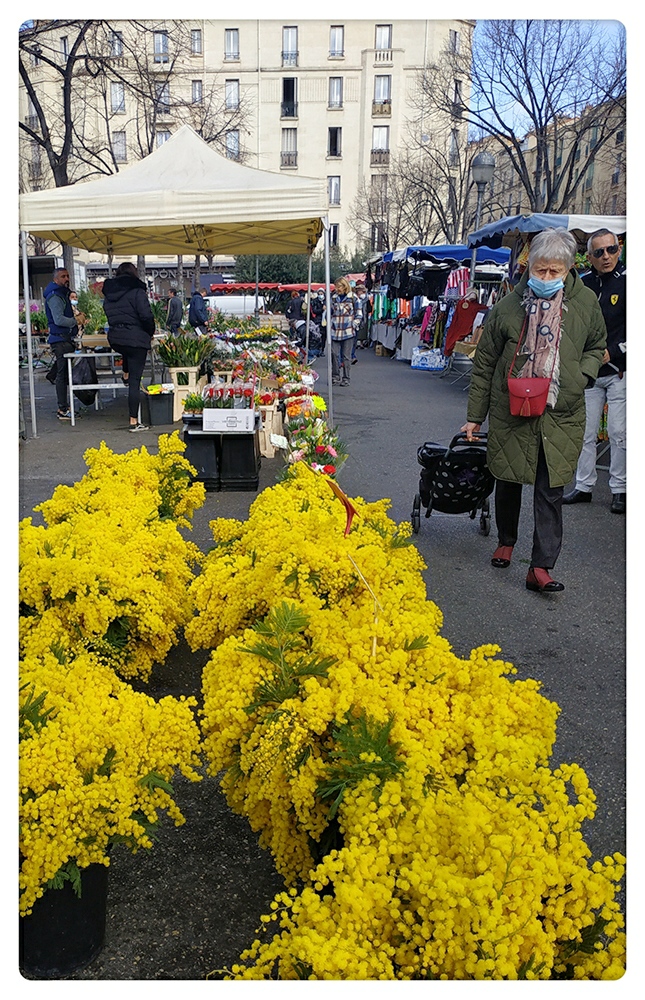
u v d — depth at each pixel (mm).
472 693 2361
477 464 5590
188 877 2480
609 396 6738
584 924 1690
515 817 1754
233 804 2447
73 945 2100
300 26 36312
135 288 9867
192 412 7477
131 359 10078
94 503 3902
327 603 2850
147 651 3438
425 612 2770
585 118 20766
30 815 1907
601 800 2938
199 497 4625
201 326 18219
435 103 25656
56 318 10859
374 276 26250
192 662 3852
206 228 11875
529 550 5898
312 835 2170
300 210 8617
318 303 22266
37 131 24734
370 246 40938
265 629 2459
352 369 19312
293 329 22109
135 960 2160
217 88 31141
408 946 1648
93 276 42031
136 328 9969
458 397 14172
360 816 1833
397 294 21656
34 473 7891
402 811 1800
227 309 26531
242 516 6574
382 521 3605
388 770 1969
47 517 3965
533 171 28781
